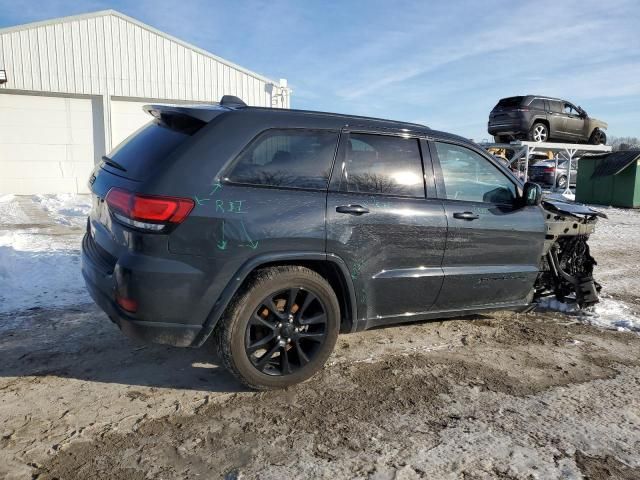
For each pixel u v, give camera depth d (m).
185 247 3.05
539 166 23.08
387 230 3.72
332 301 3.54
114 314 3.14
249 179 3.27
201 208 3.07
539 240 4.63
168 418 3.09
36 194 15.41
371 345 4.35
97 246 3.61
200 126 3.28
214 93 16.91
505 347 4.45
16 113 14.95
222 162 3.20
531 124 19.27
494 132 20.36
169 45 16.14
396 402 3.40
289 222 3.31
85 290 5.37
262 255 3.25
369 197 3.69
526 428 3.14
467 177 4.28
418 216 3.87
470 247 4.18
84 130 15.76
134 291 3.01
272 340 3.41
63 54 15.07
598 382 3.83
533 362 4.16
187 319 3.11
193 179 3.11
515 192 4.56
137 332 3.08
